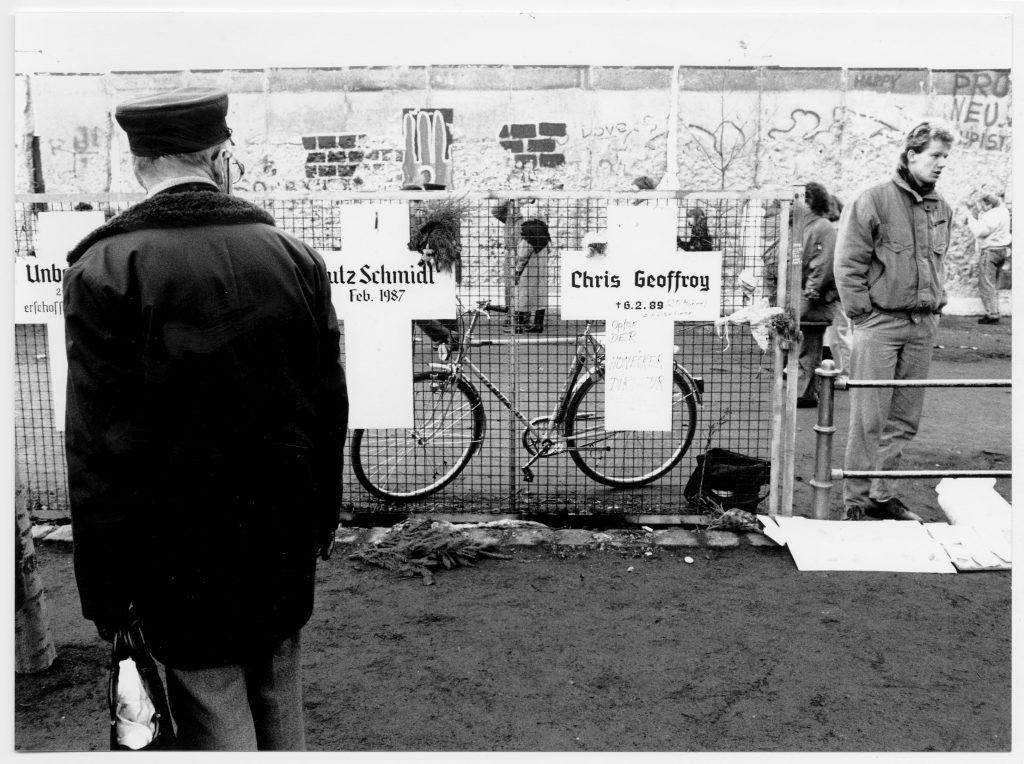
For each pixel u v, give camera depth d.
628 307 4.69
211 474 2.05
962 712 3.19
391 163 13.65
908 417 5.07
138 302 1.99
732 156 13.70
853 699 3.27
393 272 4.67
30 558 3.42
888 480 5.08
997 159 13.91
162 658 2.14
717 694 3.30
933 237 4.91
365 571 4.37
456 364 5.18
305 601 2.29
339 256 4.66
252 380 2.07
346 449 5.65
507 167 13.66
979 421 7.73
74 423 1.96
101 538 1.98
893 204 4.81
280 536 2.18
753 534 4.75
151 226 2.05
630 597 4.08
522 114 13.54
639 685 3.36
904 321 4.91
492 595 4.11
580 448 5.29
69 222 4.66
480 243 4.98
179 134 2.16
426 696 3.30
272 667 2.41
